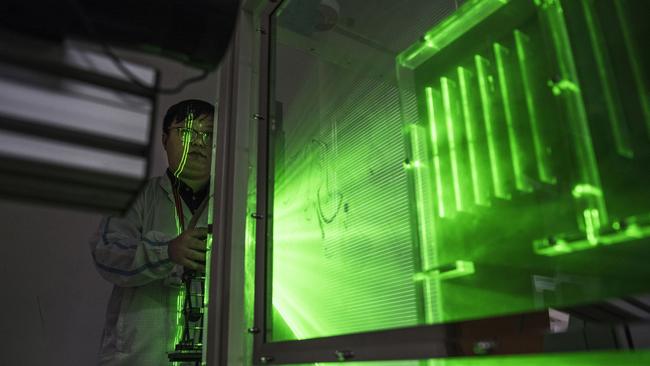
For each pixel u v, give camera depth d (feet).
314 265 3.13
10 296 5.99
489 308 2.14
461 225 2.35
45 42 1.37
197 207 5.88
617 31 2.04
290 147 3.41
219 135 3.76
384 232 2.73
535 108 2.16
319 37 3.68
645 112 1.89
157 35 1.56
